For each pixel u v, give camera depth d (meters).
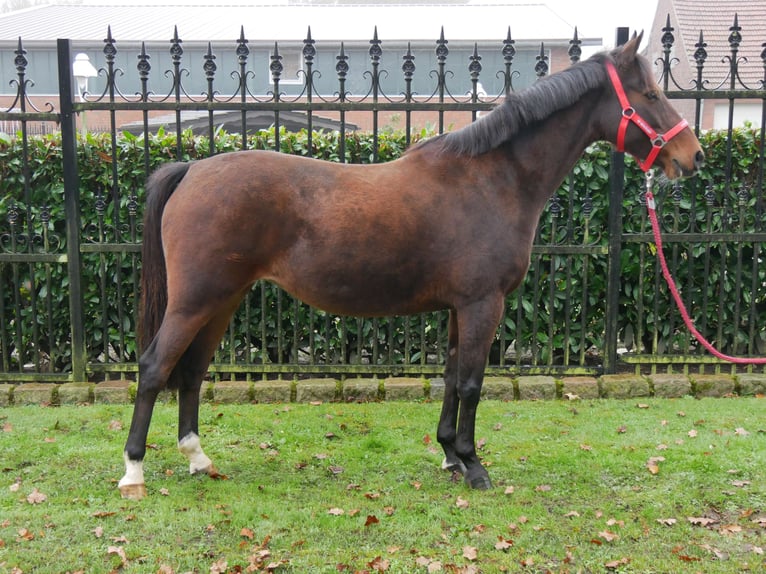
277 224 3.20
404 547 2.88
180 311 3.20
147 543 2.89
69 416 4.44
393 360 5.18
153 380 3.25
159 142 5.08
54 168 5.09
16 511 3.15
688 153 3.34
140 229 5.15
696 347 5.54
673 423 4.31
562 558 2.79
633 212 5.16
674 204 5.06
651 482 3.49
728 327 5.34
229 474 3.63
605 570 2.72
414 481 3.54
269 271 3.30
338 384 4.94
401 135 5.24
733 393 4.93
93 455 3.82
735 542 2.90
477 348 3.28
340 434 4.22
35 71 15.93
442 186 3.28
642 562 2.76
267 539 2.91
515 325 5.38
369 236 3.19
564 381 4.95
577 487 3.45
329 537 2.96
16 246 4.97
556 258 5.20
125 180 5.13
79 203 4.93
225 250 3.16
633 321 5.39
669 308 5.33
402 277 3.26
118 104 4.69
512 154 3.32
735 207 5.22
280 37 15.16
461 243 3.22
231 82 15.09
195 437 3.57
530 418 4.46
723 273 5.01
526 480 3.54
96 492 3.37
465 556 2.77
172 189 3.38
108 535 2.96
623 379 4.95
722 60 4.76
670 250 5.27
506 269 3.27
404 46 14.32
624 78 3.36
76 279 4.89
